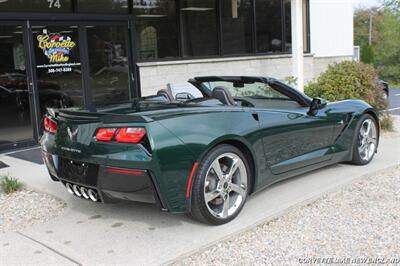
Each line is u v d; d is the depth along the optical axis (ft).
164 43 32.53
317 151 17.33
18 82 25.57
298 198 15.39
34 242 12.76
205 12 34.73
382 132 28.19
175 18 32.94
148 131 11.87
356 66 27.55
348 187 17.22
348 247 12.16
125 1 30.14
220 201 13.37
